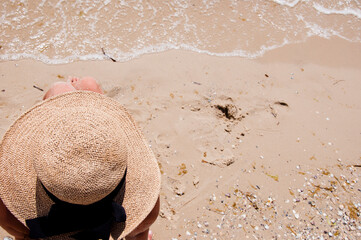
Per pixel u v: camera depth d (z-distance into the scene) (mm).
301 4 5977
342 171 3750
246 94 4297
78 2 4926
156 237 2959
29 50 4219
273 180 3543
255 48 4977
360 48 5344
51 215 1470
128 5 5109
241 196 3363
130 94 4008
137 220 1695
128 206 1698
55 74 4043
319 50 5168
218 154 3652
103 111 1778
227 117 4035
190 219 3123
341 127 4191
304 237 3160
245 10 5562
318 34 5449
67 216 1473
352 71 4953
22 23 4480
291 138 3967
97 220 1517
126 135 1814
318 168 3732
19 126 1651
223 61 4672
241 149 3758
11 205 1555
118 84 4062
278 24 5461
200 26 5102
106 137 1431
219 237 3055
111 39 4590
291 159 3766
